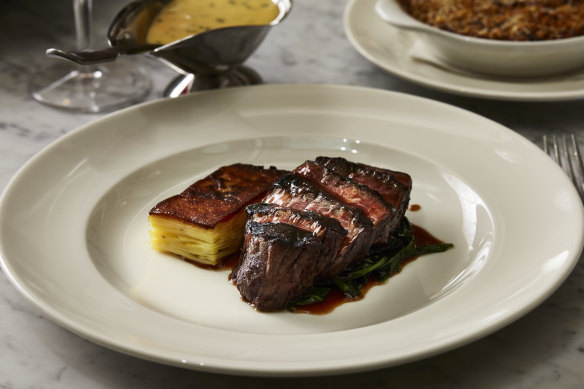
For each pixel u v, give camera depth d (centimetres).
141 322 53
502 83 72
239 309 56
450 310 54
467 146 66
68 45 81
